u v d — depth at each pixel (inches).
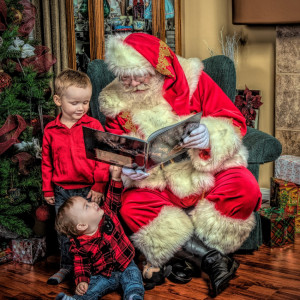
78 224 77.7
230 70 103.0
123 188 89.4
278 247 102.7
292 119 129.0
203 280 86.5
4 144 91.7
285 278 86.7
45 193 91.1
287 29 125.6
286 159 114.5
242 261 95.0
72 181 88.9
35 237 100.7
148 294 81.9
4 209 97.4
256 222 97.3
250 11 126.7
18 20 98.7
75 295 76.6
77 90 85.0
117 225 82.8
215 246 82.6
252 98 131.5
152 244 81.2
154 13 139.4
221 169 84.8
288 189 110.6
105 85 104.4
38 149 98.6
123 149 73.5
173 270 86.4
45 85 103.1
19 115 94.7
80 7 132.6
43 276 92.0
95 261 79.4
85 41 134.6
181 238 81.5
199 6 146.9
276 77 129.5
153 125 85.9
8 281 90.0
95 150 75.4
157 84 86.9
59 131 88.1
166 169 86.1
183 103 86.6
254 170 95.0
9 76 95.4
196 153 83.1
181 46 148.4
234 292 81.4
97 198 88.4
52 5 128.2
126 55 82.0
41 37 130.7
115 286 80.7
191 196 85.4
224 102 91.0
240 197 81.3
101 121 103.2
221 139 82.3
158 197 84.7
